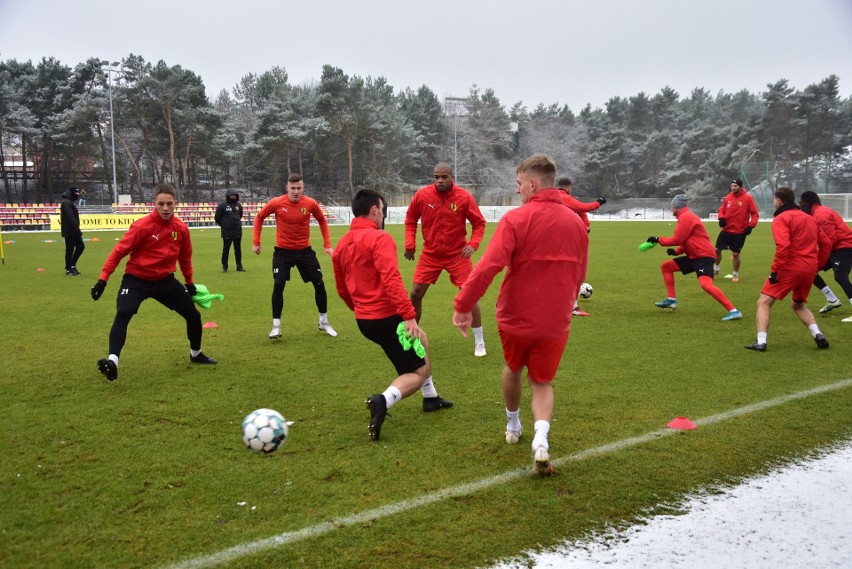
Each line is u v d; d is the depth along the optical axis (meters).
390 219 54.56
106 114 52.88
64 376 5.92
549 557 2.88
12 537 3.04
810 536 3.08
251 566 2.80
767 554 2.93
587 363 6.31
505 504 3.36
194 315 6.23
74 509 3.31
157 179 62.56
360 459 3.96
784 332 7.77
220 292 11.74
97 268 15.80
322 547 2.95
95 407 5.00
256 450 3.70
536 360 3.86
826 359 6.40
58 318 8.89
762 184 47.41
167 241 5.82
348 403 5.12
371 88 69.94
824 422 4.56
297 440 4.30
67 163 60.53
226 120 68.00
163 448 4.14
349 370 6.16
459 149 75.38
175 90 54.47
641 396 5.21
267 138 58.62
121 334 5.59
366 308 4.49
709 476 3.71
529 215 3.67
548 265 3.69
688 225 8.67
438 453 4.06
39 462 3.91
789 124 60.56
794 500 3.43
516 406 4.20
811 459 3.95
